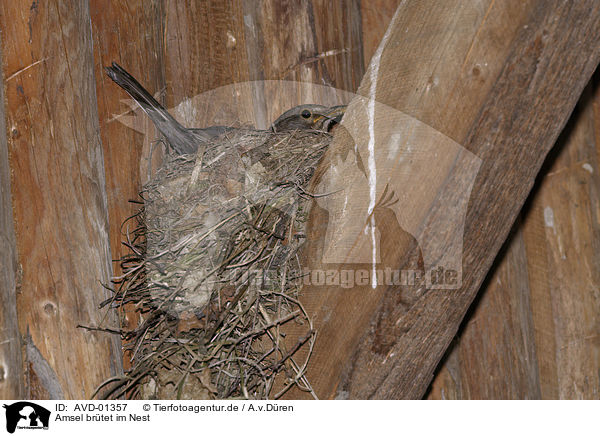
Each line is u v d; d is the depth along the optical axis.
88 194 2.45
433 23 2.06
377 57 2.19
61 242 2.35
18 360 2.23
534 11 1.94
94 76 2.62
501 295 3.44
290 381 2.26
